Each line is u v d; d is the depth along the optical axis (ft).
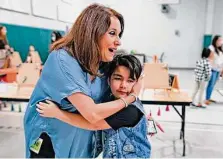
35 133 3.50
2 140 10.65
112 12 3.06
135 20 35.35
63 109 3.16
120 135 3.31
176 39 35.19
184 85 23.45
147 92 9.67
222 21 33.83
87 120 3.00
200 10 33.81
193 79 27.04
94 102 3.12
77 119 3.12
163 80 9.80
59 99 2.99
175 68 35.53
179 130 11.95
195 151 9.76
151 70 9.89
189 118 13.80
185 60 35.53
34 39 20.65
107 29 2.91
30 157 3.64
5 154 9.30
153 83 9.74
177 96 9.06
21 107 15.34
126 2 34.88
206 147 10.17
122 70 3.33
